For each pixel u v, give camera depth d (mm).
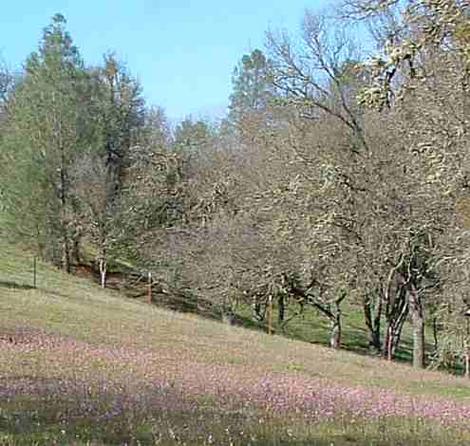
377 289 37906
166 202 55812
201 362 24109
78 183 52969
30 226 52219
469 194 25031
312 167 34625
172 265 50469
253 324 53000
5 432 9781
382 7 11922
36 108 52344
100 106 57438
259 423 12250
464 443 12234
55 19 53375
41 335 26594
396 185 32562
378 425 13453
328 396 18000
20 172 51781
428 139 24141
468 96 20875
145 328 31906
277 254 40750
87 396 14008
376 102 10586
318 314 57969
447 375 31500
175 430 10648
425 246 34000
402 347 54469
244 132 46625
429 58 12547
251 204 42719
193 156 57875
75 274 55312
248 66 69938
